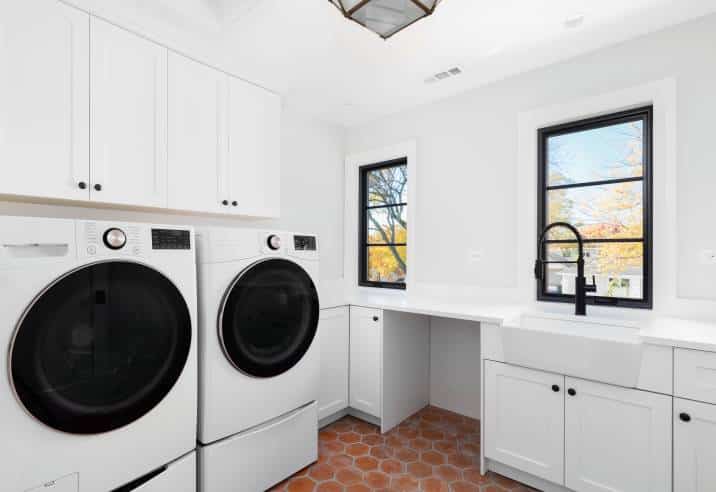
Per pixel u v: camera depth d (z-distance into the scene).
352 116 2.92
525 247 2.17
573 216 2.08
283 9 1.57
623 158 1.94
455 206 2.50
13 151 1.27
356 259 3.12
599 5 1.57
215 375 1.48
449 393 2.55
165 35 1.68
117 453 1.19
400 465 1.88
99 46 1.48
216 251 1.50
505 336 1.68
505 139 2.27
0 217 0.98
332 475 1.79
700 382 1.25
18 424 1.00
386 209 3.09
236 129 2.01
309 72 2.15
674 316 1.70
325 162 3.01
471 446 2.07
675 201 1.71
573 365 1.49
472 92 2.42
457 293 2.46
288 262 1.78
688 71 1.69
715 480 1.22
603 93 1.91
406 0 1.11
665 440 1.31
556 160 2.14
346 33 1.76
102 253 1.17
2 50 1.24
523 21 1.68
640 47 1.81
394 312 2.29
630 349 1.35
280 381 1.73
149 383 1.27
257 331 1.63
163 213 1.99
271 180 2.20
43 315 1.04
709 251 1.63
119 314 1.20
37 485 1.03
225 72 1.96
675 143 1.71
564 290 2.11
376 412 2.23
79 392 1.11
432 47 1.90
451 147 2.52
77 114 1.42
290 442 1.77
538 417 1.61
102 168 1.49
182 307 1.38
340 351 2.32
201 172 1.85
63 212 1.69
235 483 1.54
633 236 1.90
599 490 1.45
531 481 1.69
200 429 1.47
